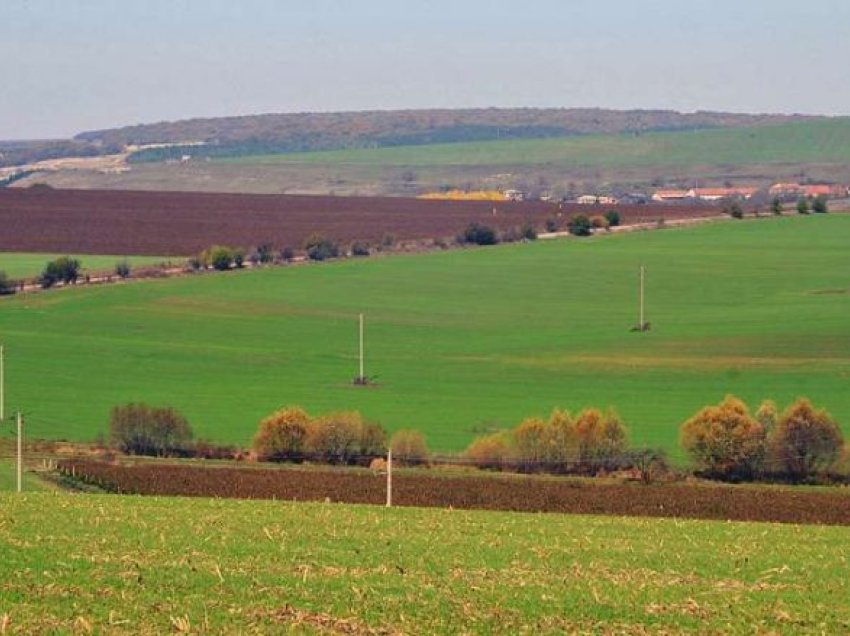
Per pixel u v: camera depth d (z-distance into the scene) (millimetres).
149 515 97125
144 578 72438
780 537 95688
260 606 67062
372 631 63531
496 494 129125
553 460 146625
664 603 70750
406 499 126438
